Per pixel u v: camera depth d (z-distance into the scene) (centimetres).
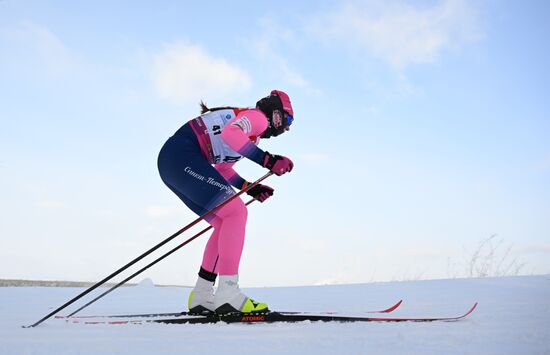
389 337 183
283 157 259
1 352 158
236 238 260
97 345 170
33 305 388
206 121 275
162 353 155
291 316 245
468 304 327
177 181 269
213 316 250
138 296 498
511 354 148
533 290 423
